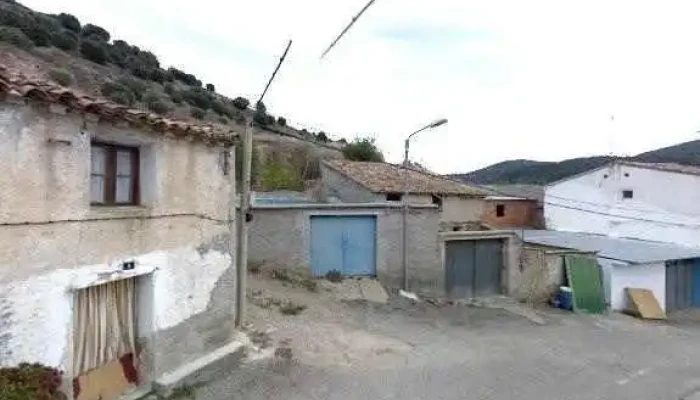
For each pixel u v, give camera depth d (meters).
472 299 18.56
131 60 47.03
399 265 17.61
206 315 9.45
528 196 32.38
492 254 19.38
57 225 6.52
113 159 7.65
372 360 11.08
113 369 7.71
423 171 25.83
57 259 6.54
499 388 10.19
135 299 8.16
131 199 7.96
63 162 6.58
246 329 11.60
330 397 9.01
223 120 43.22
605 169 28.06
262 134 43.84
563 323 16.91
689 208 24.89
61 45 40.03
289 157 40.50
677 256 21.95
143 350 8.16
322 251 17.11
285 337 11.61
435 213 18.03
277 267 16.28
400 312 15.56
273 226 16.25
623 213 27.28
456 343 13.15
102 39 47.34
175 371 8.55
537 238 25.41
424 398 9.35
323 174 24.11
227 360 9.56
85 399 7.19
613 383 11.17
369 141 37.12
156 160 8.05
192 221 9.00
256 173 34.03
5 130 5.89
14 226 6.02
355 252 17.44
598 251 20.80
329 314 14.02
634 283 21.33
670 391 10.95
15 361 6.07
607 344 14.66
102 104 6.89
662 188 25.86
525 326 15.91
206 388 8.74
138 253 7.79
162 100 39.16
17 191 6.04
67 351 6.71
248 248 16.03
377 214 17.38
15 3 43.72
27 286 6.19
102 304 7.56
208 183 9.41
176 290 8.62
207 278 9.45
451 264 18.58
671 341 16.00
